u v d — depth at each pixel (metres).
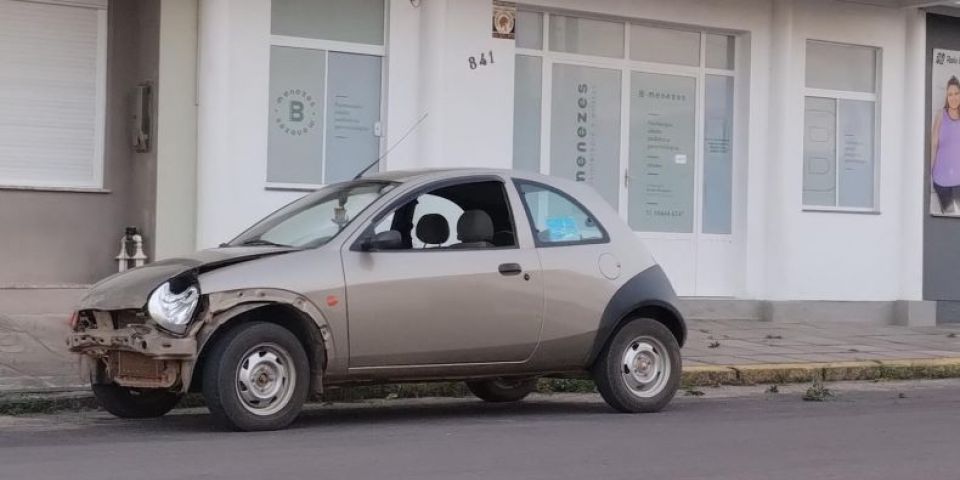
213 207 12.93
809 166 16.53
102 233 13.34
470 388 10.28
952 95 17.34
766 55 16.14
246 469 6.86
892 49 16.97
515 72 14.88
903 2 16.62
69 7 13.14
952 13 17.14
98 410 9.38
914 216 17.00
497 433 8.40
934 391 11.62
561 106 15.20
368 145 13.96
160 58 12.80
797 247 16.23
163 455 7.28
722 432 8.59
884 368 12.48
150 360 8.03
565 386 10.95
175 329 7.85
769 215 16.14
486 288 8.70
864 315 16.69
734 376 11.70
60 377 10.02
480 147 14.39
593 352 9.20
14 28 12.89
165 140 12.80
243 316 8.07
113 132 13.38
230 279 7.95
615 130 15.55
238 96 13.14
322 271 8.20
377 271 8.37
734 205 16.23
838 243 16.53
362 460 7.21
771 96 16.17
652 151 15.79
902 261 16.98
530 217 9.09
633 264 9.43
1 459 7.14
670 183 15.91
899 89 17.02
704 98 16.09
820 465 7.36
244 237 9.05
